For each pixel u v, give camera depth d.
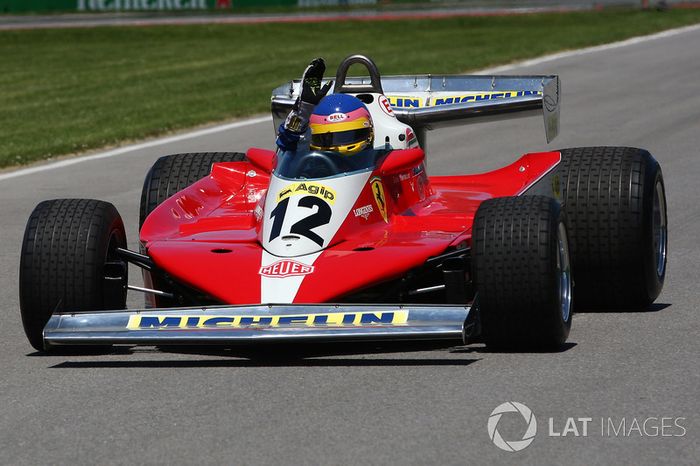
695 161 53.81
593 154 30.03
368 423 20.72
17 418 21.72
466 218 28.81
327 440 19.95
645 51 110.50
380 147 31.44
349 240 27.08
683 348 25.17
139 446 20.00
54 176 56.91
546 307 24.00
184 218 29.69
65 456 19.69
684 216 41.72
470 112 34.16
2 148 65.56
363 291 26.20
